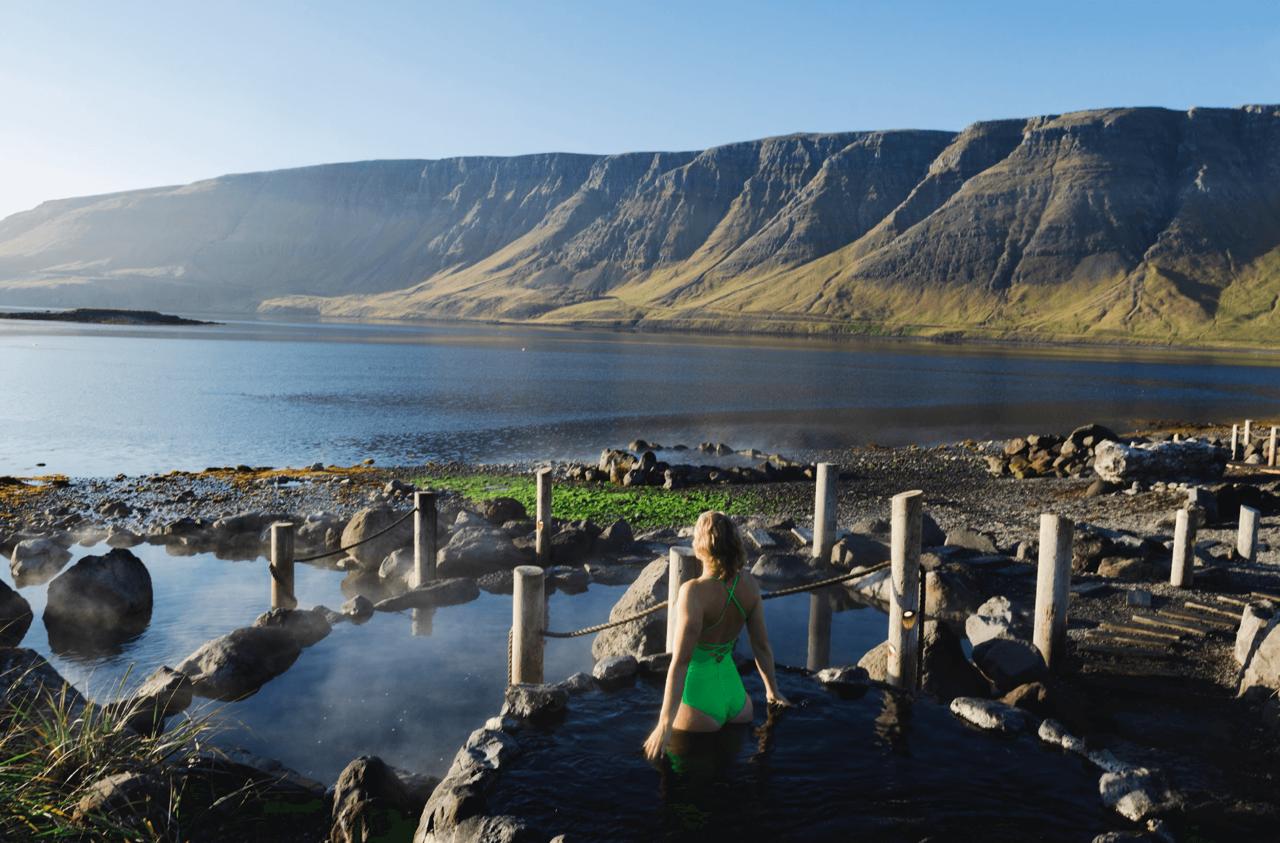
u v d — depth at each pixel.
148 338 143.12
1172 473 26.31
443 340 173.25
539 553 16.77
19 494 24.84
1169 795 6.44
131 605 13.70
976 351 186.00
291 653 11.55
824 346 196.88
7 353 97.00
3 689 8.47
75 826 5.83
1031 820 6.12
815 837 5.73
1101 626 12.17
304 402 56.84
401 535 17.58
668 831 5.77
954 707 8.05
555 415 53.34
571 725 7.53
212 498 24.97
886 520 18.92
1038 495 26.06
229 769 7.78
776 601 14.58
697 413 56.22
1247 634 10.70
